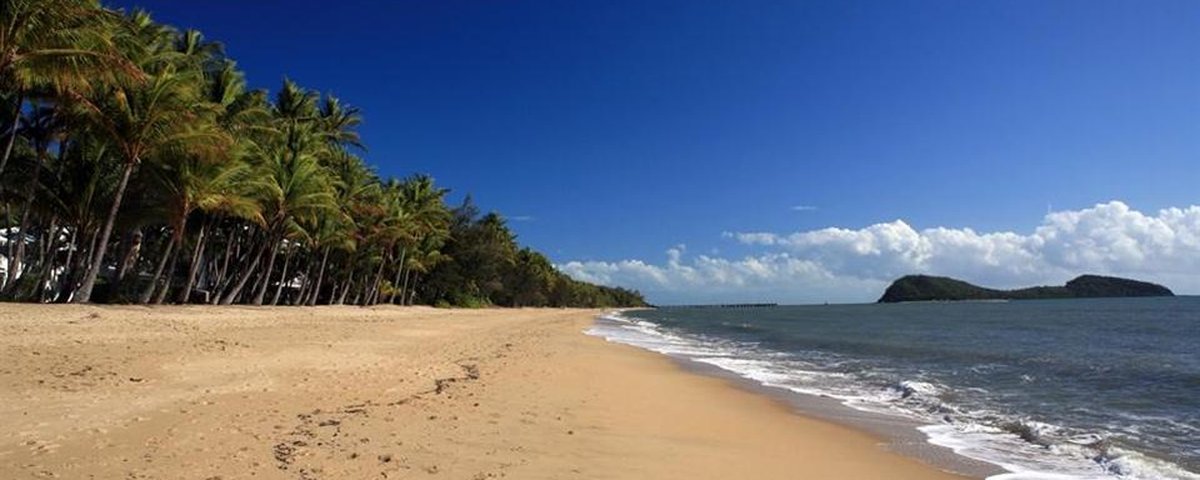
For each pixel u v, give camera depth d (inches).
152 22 1202.0
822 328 2075.5
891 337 1563.7
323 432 349.1
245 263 1737.2
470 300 3336.6
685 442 390.0
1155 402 590.2
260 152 1325.0
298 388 480.7
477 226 3321.9
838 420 490.9
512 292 4042.8
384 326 1302.9
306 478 270.8
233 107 1358.3
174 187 1167.0
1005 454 390.0
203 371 526.9
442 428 378.6
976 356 1037.8
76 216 1150.3
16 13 759.1
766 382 707.4
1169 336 1535.4
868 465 358.9
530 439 366.3
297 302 1924.2
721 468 335.9
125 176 1053.2
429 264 2778.1
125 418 349.4
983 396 619.5
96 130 1039.0
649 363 876.0
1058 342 1362.0
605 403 510.3
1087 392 645.9
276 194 1448.1
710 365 881.5
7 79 831.1
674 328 2128.4
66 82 820.6
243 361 603.2
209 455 294.0
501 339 1155.3
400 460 306.0
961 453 391.2
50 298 1320.1
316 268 2250.2
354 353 744.3
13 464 265.3
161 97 1031.6
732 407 533.3
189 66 1264.8
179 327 875.4
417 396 481.1
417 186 2554.1
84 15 810.8
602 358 898.1
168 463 279.0
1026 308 4466.0
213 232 1603.1
